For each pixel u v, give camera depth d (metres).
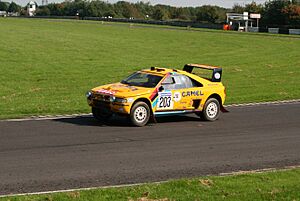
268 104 20.98
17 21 99.94
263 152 12.25
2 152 11.26
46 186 8.90
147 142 12.87
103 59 37.72
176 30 82.12
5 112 16.89
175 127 15.16
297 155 12.04
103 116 15.71
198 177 9.63
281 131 15.09
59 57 37.44
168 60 39.00
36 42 47.84
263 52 47.53
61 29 72.88
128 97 14.69
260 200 8.13
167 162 10.95
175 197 8.11
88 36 59.38
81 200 7.84
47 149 11.67
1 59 34.44
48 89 23.75
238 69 34.88
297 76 32.19
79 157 11.05
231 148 12.57
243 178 9.46
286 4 108.75
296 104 21.17
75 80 27.09
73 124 15.00
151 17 175.12
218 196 8.23
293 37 70.44
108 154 11.43
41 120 15.55
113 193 8.26
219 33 76.19
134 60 38.06
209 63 37.88
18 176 9.46
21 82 25.70
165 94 15.46
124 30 76.19
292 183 9.20
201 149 12.34
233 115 17.88
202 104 16.34
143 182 9.37
